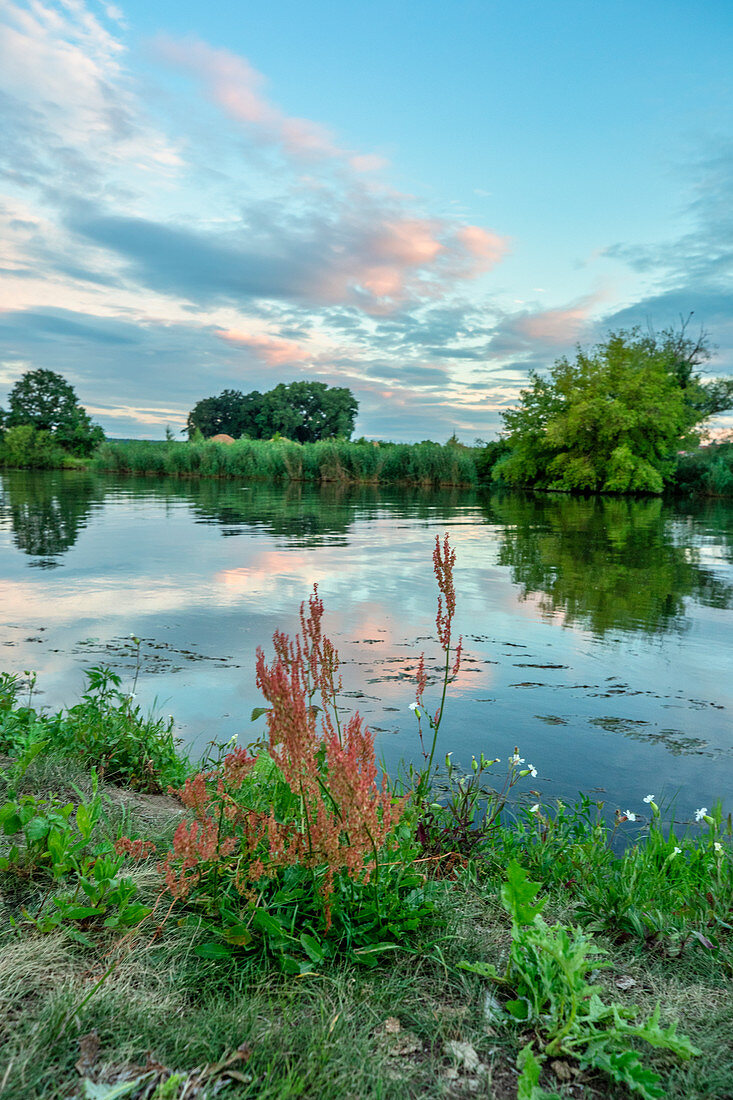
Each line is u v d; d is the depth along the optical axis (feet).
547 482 138.41
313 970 6.68
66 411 253.85
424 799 10.94
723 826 11.20
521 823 10.85
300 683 8.25
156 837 9.22
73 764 12.02
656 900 8.72
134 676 18.49
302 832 7.68
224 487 122.11
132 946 6.89
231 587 31.58
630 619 27.35
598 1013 5.90
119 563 37.78
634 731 15.57
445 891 8.29
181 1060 5.38
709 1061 5.73
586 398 122.11
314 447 159.94
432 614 27.27
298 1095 5.08
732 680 19.58
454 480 144.36
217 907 7.48
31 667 18.90
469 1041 5.93
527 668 20.40
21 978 6.14
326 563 39.47
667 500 113.29
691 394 131.03
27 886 7.75
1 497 88.28
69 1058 5.28
